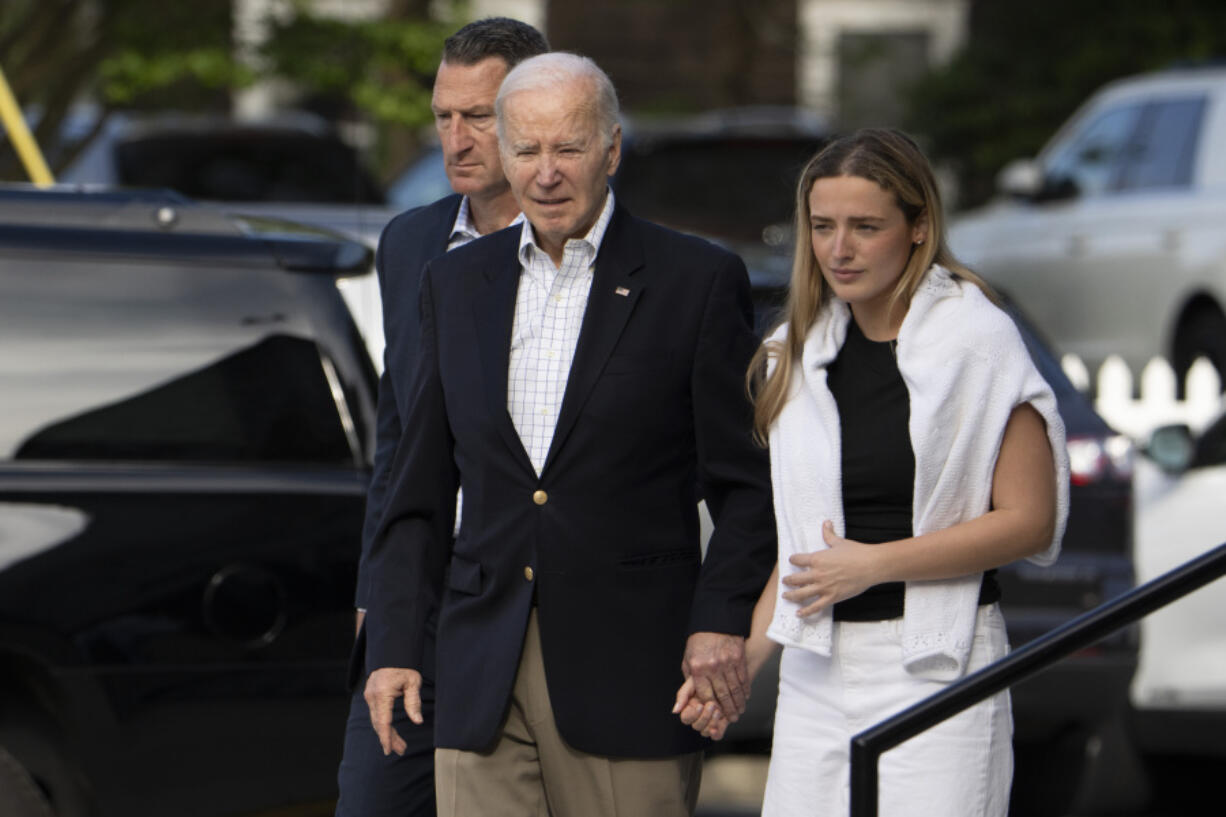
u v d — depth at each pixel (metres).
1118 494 22.53
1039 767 23.38
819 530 13.09
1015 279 46.53
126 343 17.06
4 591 16.05
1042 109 58.69
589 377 13.54
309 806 16.59
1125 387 40.00
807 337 13.34
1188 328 41.00
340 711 16.66
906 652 12.88
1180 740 24.86
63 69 37.00
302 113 60.22
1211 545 25.69
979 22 65.94
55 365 16.94
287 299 17.36
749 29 62.53
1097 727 22.52
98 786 16.19
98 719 16.14
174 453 16.86
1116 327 42.78
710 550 13.71
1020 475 12.91
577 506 13.56
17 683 16.30
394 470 14.34
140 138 40.41
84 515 16.39
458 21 42.22
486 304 13.99
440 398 14.15
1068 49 59.66
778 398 13.35
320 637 16.66
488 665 13.70
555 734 13.73
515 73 13.50
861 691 13.09
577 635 13.56
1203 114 41.91
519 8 65.19
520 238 14.09
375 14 42.41
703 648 13.34
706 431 13.70
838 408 13.23
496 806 13.88
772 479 13.48
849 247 12.87
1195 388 39.56
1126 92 45.00
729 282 13.78
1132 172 43.38
